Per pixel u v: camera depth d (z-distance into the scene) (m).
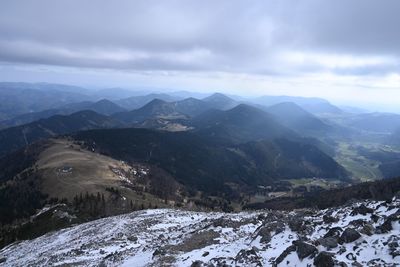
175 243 44.69
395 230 28.55
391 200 35.25
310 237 31.92
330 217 34.81
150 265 37.16
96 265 45.62
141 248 48.62
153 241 54.78
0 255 93.56
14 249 94.88
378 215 32.06
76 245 65.50
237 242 38.06
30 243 92.06
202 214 78.75
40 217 136.62
